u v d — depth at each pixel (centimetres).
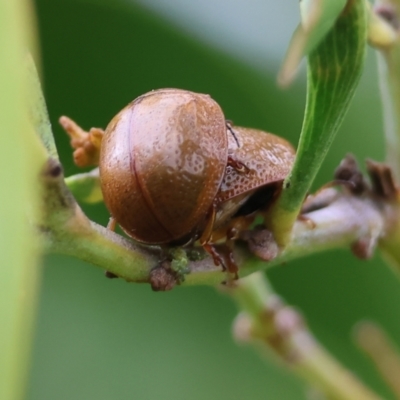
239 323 13
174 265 10
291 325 12
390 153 12
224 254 10
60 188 10
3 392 5
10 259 6
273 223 10
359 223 11
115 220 11
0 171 6
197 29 15
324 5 9
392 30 11
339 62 10
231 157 11
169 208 10
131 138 10
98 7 15
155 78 15
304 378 13
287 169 11
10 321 5
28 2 6
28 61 9
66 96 15
